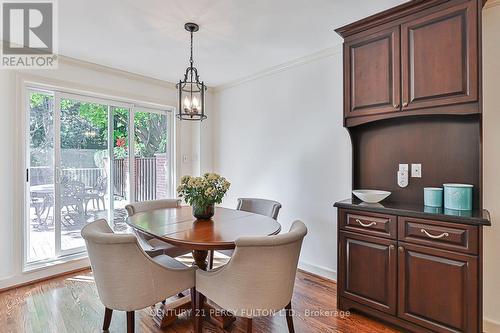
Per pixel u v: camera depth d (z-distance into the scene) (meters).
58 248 3.03
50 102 3.00
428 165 2.15
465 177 1.98
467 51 1.70
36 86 2.85
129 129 3.64
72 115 3.15
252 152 3.69
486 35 1.92
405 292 1.88
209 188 2.22
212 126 4.30
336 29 2.28
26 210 2.82
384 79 2.06
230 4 2.00
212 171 4.30
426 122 2.16
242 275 1.56
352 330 1.99
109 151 3.46
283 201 3.31
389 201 2.32
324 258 2.92
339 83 2.75
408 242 1.86
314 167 2.99
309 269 3.05
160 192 3.97
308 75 3.03
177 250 2.44
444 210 1.85
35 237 2.90
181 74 3.57
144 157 3.81
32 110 2.88
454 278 1.68
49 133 3.00
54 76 2.88
